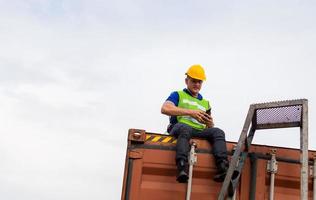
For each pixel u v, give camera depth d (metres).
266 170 4.95
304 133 4.73
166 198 4.87
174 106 5.57
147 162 4.95
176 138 5.05
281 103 4.91
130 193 4.82
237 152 4.87
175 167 4.94
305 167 4.60
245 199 4.89
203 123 5.50
